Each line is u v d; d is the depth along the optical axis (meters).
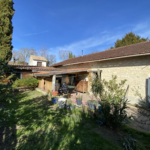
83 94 9.74
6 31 10.45
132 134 3.46
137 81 6.93
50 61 46.47
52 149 2.62
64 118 4.43
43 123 3.93
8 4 10.59
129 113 5.45
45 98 7.91
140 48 7.82
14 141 2.86
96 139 3.12
